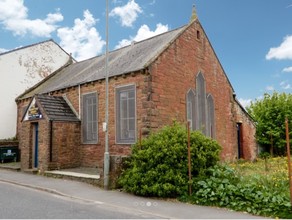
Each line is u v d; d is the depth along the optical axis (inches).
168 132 430.3
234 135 765.9
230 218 293.9
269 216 299.4
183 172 390.3
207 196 356.5
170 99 581.0
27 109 665.6
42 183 486.3
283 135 893.8
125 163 448.8
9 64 893.8
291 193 300.4
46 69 979.3
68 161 624.7
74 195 400.2
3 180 527.2
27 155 642.8
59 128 616.7
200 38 692.1
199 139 418.9
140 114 546.3
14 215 294.0
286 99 924.0
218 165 411.5
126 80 578.2
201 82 674.2
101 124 617.6
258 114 925.2
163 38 687.7
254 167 585.3
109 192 419.8
